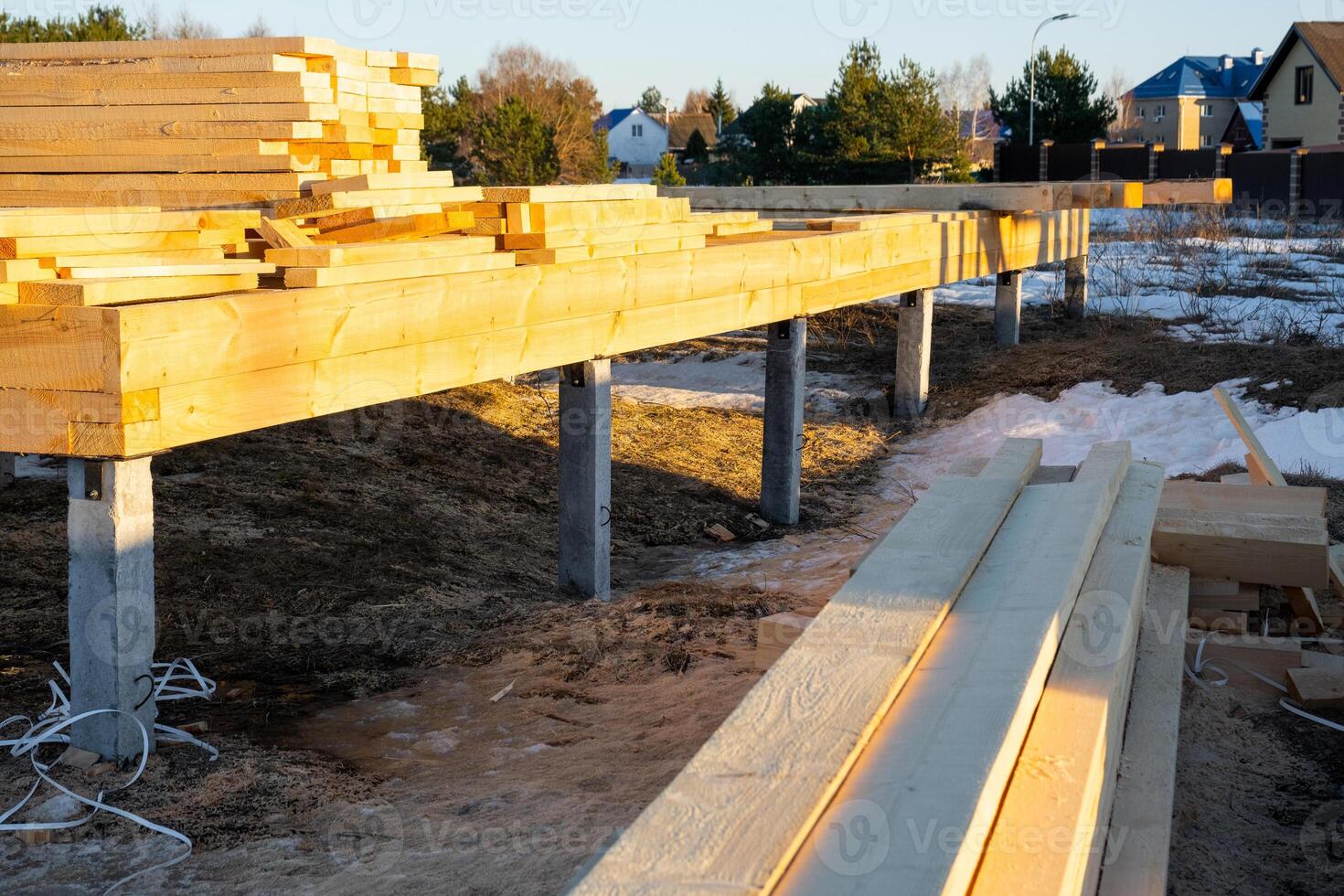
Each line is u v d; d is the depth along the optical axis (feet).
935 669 8.51
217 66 23.20
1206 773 12.83
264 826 13.00
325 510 26.86
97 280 14.33
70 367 13.28
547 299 20.49
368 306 16.61
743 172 141.59
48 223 14.93
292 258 16.12
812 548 29.50
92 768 14.07
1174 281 60.23
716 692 16.84
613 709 16.80
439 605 22.27
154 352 13.44
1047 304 59.36
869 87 131.85
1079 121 140.67
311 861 12.09
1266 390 37.32
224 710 16.70
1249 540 16.22
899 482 36.94
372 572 23.56
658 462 36.94
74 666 14.40
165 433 13.74
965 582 10.52
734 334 56.90
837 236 31.27
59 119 24.25
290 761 14.85
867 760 7.06
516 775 14.48
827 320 56.59
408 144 26.00
